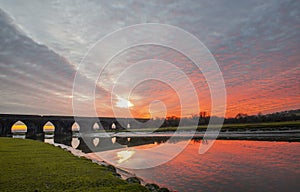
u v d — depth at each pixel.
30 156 15.23
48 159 14.05
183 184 12.14
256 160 19.00
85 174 9.95
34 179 8.83
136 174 14.53
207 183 12.36
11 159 13.75
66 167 11.46
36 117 74.94
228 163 18.09
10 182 8.36
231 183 12.21
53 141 59.09
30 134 75.19
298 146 27.05
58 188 7.72
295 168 15.45
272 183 12.16
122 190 7.64
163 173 14.86
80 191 7.42
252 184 12.07
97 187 7.99
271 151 23.80
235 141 37.00
